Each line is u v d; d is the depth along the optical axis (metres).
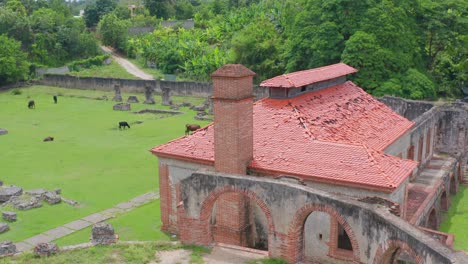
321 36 50.22
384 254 15.08
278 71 63.91
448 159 33.88
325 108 25.30
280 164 20.89
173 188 24.20
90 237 23.80
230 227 21.23
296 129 22.52
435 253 12.98
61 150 41.09
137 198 29.58
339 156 20.53
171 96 69.69
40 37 95.88
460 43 53.09
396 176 19.58
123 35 106.50
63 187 31.55
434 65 57.06
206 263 18.14
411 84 47.31
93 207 28.12
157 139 44.56
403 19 49.47
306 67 52.94
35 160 38.03
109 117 55.88
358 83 47.66
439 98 53.53
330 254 19.97
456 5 52.66
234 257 18.53
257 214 21.88
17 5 110.25
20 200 28.05
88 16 125.81
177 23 112.12
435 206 25.86
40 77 85.56
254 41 67.25
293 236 17.56
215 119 20.92
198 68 77.75
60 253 19.11
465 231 25.59
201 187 19.05
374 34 48.50
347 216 16.14
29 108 62.56
